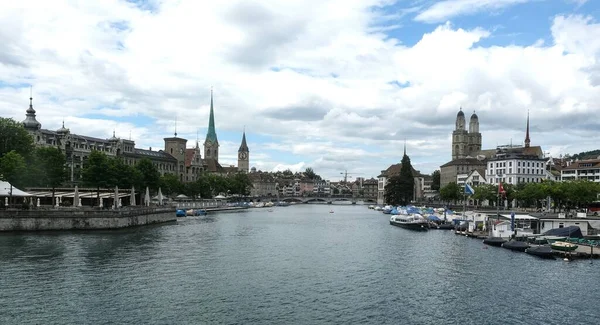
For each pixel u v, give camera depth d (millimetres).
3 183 109688
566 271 68188
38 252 73875
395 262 75500
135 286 55562
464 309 49781
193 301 50562
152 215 132125
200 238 100750
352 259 78062
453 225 137125
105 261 68875
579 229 94875
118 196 127688
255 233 117000
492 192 193375
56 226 101875
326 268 69750
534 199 173250
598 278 63781
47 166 146500
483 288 58406
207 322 44219
